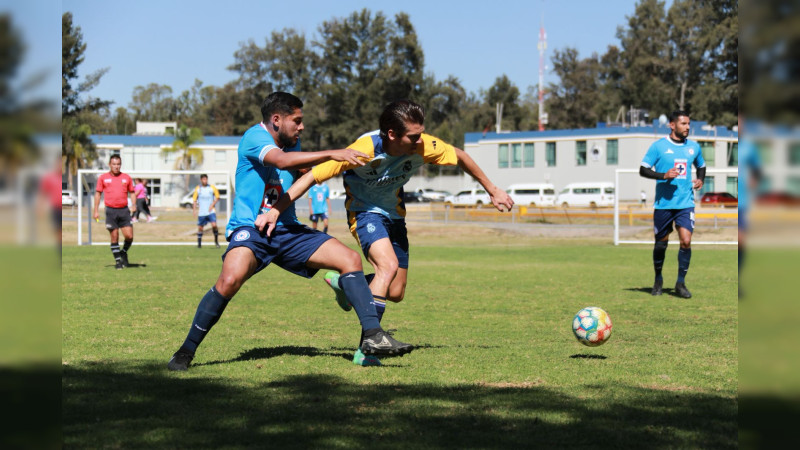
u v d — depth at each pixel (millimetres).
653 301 9844
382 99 75562
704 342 6520
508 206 5629
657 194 10414
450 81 96000
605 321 5785
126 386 4426
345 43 76938
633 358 5645
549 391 4414
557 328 7438
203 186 22172
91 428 3432
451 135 88188
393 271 5512
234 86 83438
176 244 24344
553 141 61562
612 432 3436
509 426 3535
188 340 5051
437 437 3324
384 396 4223
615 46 88625
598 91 89062
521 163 63719
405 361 5477
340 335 6887
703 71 73000
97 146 63125
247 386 4477
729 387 4570
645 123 60344
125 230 14633
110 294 10039
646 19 79375
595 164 58938
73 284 11383
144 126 74500
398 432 3404
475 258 19141
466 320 8023
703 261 17812
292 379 4727
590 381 4742
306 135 78438
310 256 5250
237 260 5062
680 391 4441
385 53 77625
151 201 62969
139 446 3139
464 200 61500
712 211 35656
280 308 8914
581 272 14695
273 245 5219
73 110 63844
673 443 3252
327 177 5156
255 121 79750
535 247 24703
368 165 5422
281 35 81062
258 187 5188
